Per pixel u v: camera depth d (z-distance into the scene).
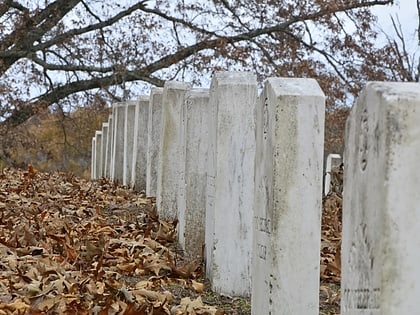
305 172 4.43
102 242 6.84
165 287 5.98
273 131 4.45
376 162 2.58
